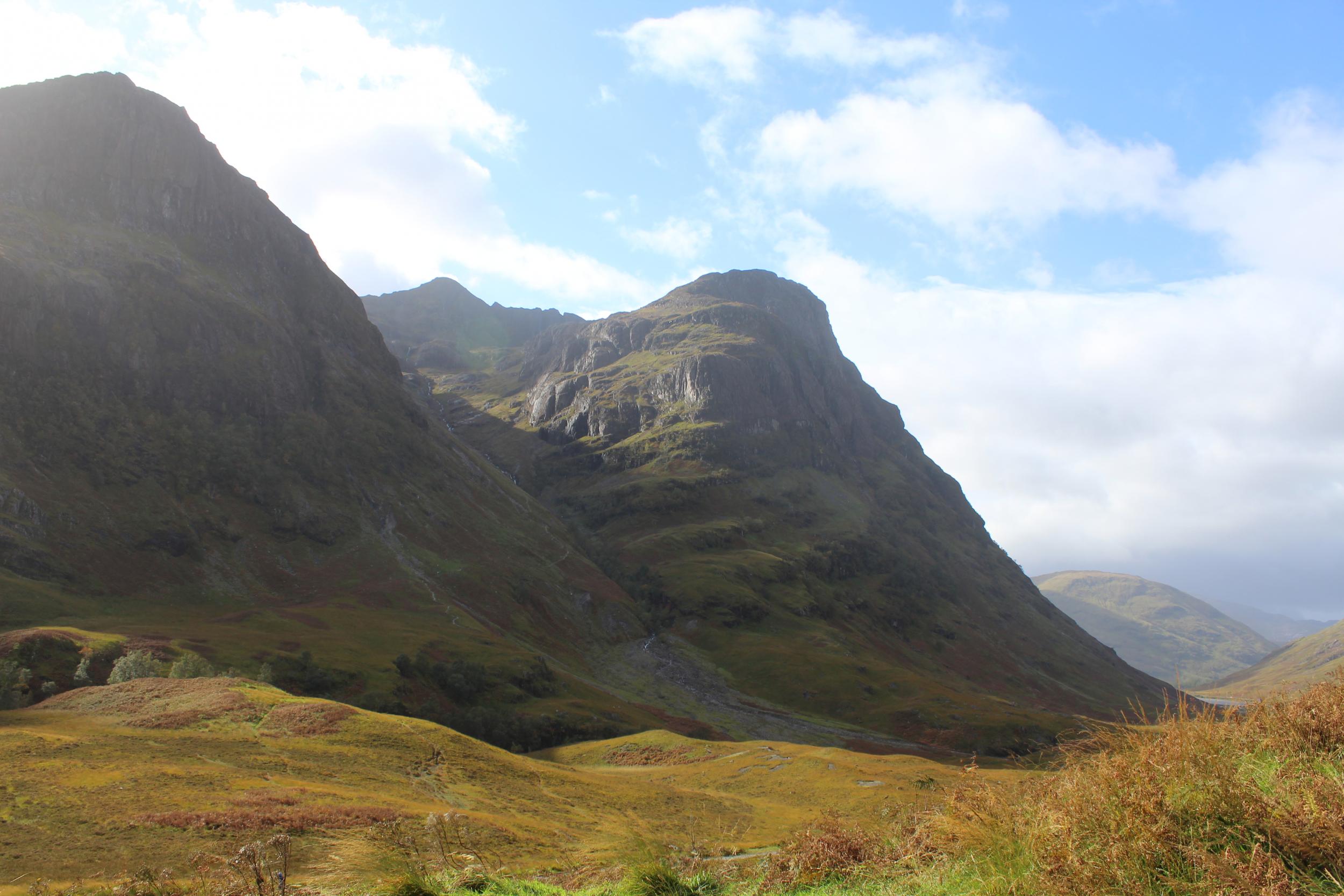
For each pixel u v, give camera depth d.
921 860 11.50
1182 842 8.43
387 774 61.16
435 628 175.88
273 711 72.75
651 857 14.90
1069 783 10.04
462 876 16.22
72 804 41.09
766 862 14.38
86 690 80.50
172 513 191.50
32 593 139.38
